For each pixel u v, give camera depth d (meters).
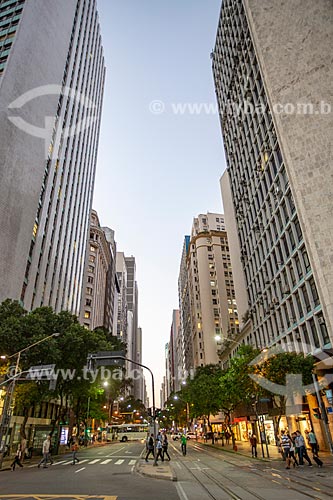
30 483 15.18
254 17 36.38
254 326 44.34
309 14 33.16
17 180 39.97
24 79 44.34
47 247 48.97
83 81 72.38
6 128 39.53
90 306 95.62
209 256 105.94
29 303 41.66
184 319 137.62
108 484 14.87
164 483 15.13
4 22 47.84
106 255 117.69
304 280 29.11
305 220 26.81
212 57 67.00
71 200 63.31
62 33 56.50
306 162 28.17
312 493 10.91
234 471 18.41
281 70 32.50
